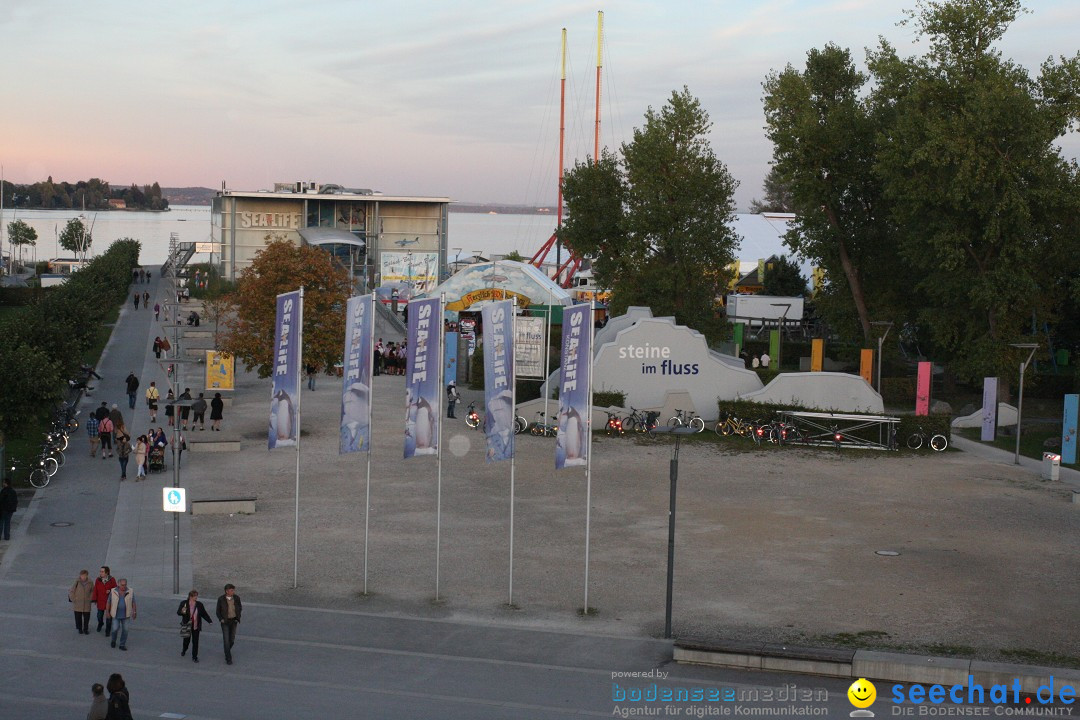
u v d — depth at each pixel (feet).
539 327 185.37
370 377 90.27
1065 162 192.44
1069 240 195.52
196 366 239.50
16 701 63.36
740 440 167.32
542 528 111.86
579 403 85.20
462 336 264.31
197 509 115.75
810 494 130.21
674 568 97.19
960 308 202.08
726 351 270.26
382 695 65.72
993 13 189.37
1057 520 117.50
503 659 73.36
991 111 180.04
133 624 80.53
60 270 536.83
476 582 92.48
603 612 84.48
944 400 214.48
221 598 72.02
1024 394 217.77
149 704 63.26
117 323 312.29
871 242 233.76
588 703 64.64
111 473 136.98
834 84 237.86
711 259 255.09
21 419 128.98
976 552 103.45
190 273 456.86
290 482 133.49
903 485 136.36
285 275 171.01
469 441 165.07
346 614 83.41
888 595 89.15
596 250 285.84
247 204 476.54
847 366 253.24
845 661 69.77
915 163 191.93
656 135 252.62
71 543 103.96
